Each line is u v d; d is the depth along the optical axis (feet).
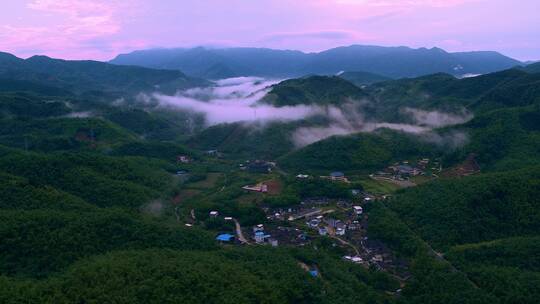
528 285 453.58
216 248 533.96
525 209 595.88
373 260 561.43
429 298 458.09
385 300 463.01
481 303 437.17
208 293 387.55
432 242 579.89
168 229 538.47
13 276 398.42
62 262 424.46
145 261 422.00
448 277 484.74
